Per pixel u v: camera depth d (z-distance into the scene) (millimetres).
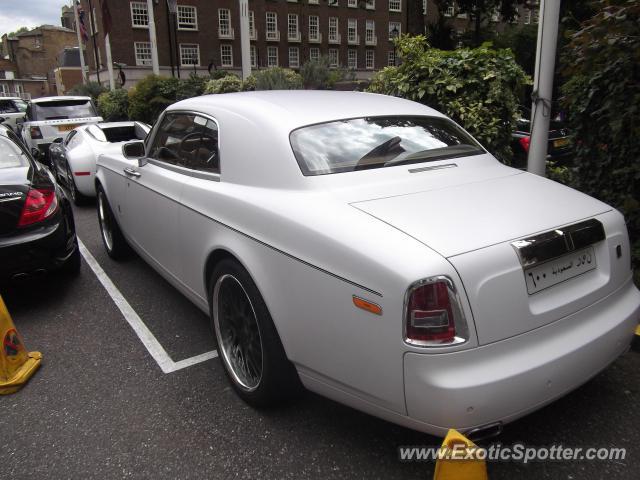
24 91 99188
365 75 51625
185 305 4441
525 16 42625
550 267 2268
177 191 3539
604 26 3760
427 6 49000
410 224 2240
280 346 2643
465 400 1941
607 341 2346
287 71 13969
